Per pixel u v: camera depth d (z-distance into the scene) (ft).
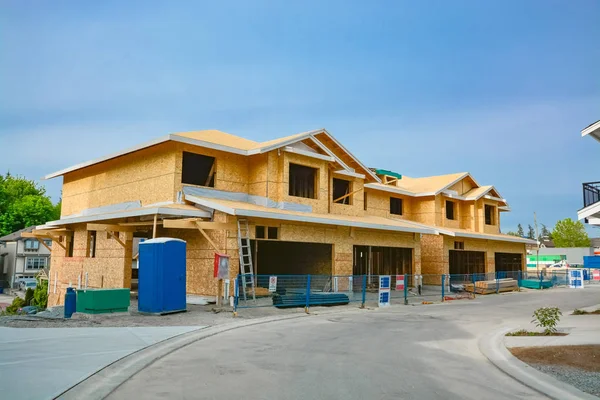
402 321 51.16
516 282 108.37
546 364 29.58
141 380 24.13
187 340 35.88
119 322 43.73
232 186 73.00
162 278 49.37
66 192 94.07
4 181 238.07
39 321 44.62
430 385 24.49
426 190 112.98
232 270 62.69
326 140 82.38
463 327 47.09
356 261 86.17
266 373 26.03
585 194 59.77
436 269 106.22
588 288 118.73
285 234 70.33
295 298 61.31
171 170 67.15
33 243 207.51
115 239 73.61
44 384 22.71
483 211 122.21
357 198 89.10
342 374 26.25
